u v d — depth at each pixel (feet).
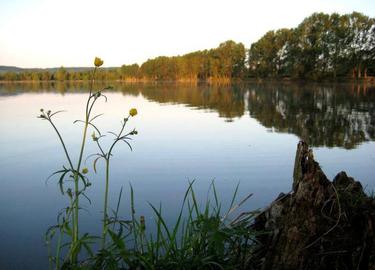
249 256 8.44
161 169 26.30
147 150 32.81
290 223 7.95
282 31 219.20
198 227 8.38
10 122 52.24
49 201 20.33
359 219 7.75
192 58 301.43
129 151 32.45
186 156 30.25
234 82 246.47
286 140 37.32
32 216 18.25
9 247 14.92
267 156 29.91
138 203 19.65
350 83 175.42
